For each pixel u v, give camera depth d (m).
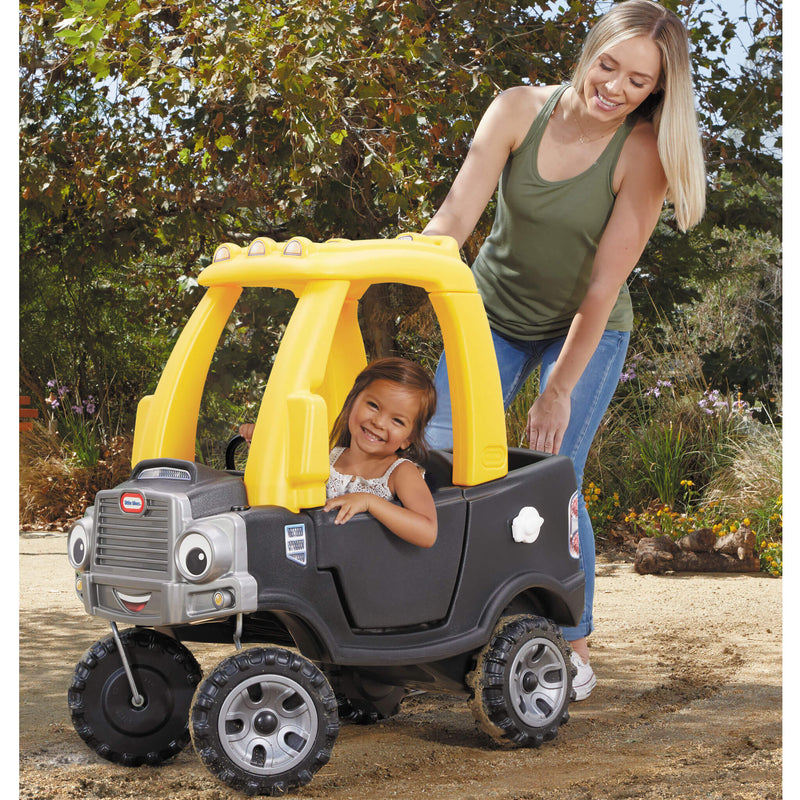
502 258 3.35
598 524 6.76
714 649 3.99
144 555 2.30
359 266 2.47
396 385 2.63
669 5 6.96
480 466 2.68
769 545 6.06
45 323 9.45
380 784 2.39
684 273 8.18
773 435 7.30
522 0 7.20
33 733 2.82
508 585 2.70
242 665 2.27
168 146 6.93
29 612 4.63
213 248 8.10
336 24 5.46
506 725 2.63
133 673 2.54
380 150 6.21
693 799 2.28
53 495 7.83
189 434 2.64
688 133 3.02
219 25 5.77
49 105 7.24
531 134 3.15
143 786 2.36
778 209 7.99
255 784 2.26
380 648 2.45
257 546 2.26
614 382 3.39
